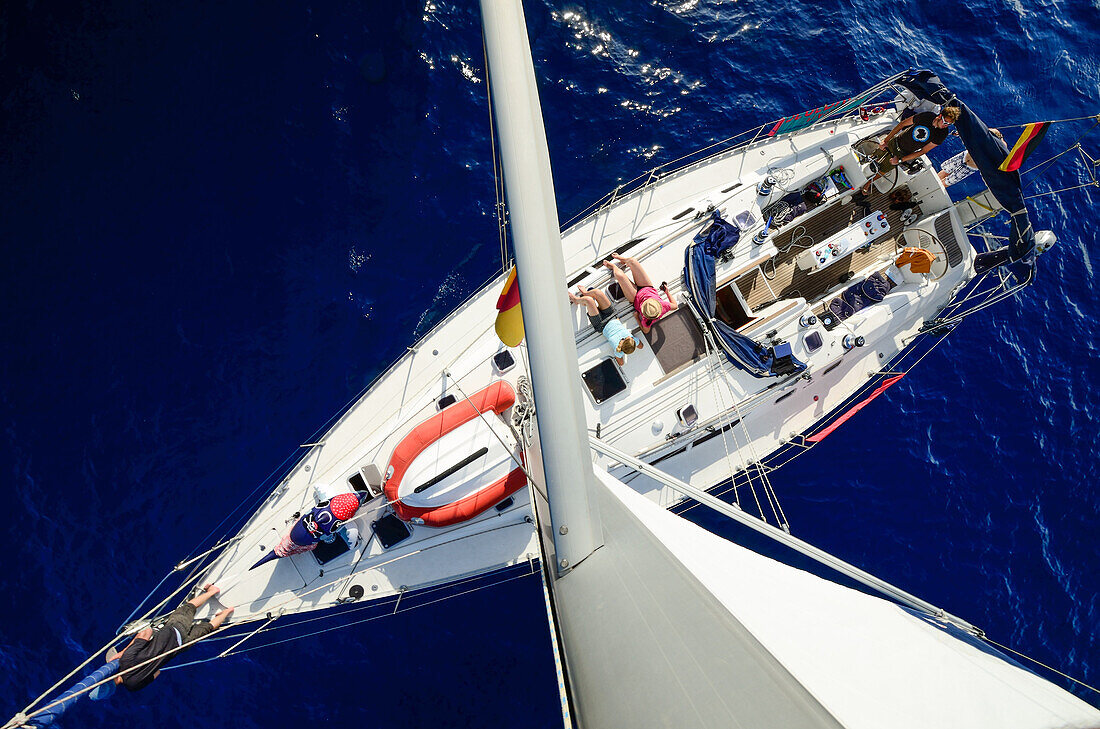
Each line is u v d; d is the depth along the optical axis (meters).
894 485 12.09
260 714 10.64
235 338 11.48
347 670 10.89
